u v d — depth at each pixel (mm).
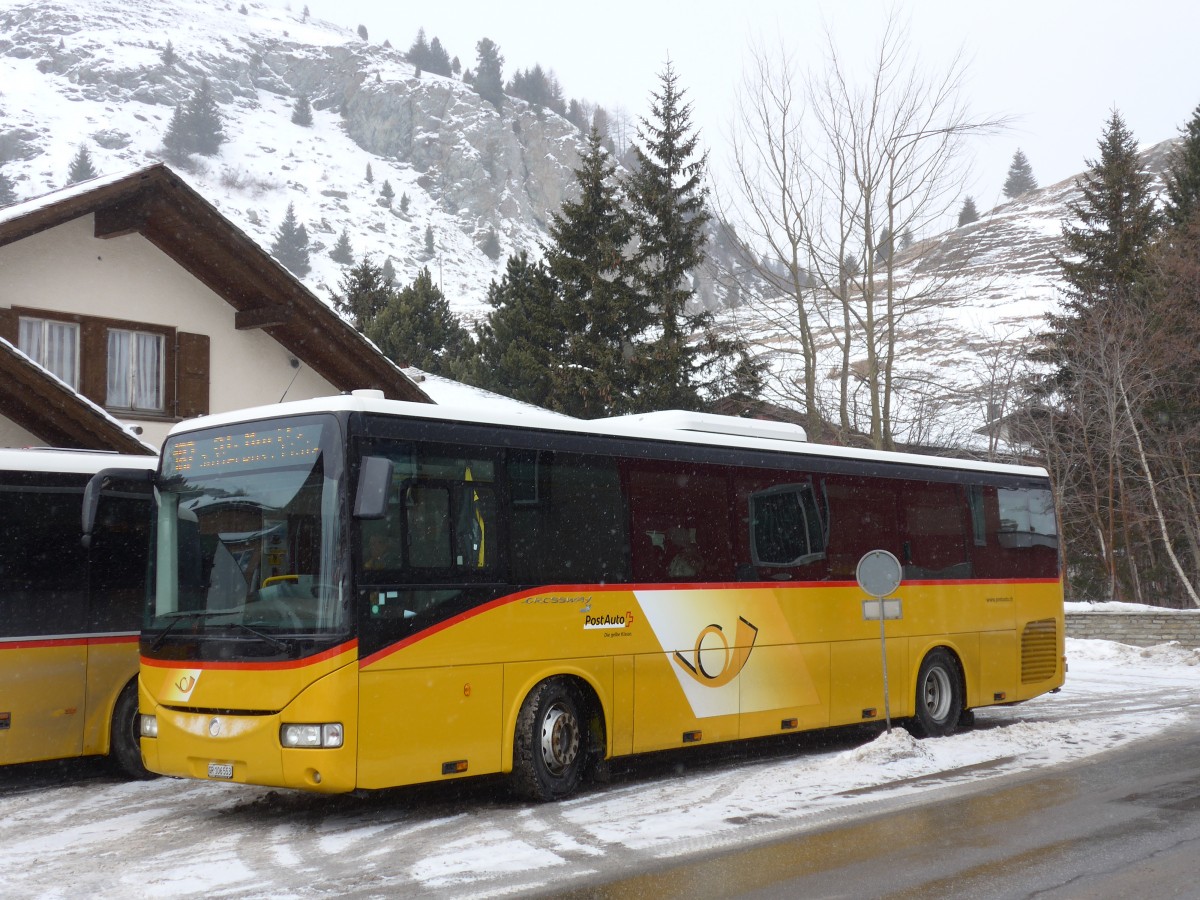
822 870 7957
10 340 19203
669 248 49125
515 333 54000
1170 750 13297
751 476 13094
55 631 12008
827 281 34750
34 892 7742
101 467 12617
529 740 10516
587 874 7969
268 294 22391
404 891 7594
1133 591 40812
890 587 13086
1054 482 38531
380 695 9367
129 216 20234
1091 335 38188
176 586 10109
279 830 9680
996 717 17344
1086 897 7238
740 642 12602
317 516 9477
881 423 37406
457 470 10266
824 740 15102
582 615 11062
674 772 12430
